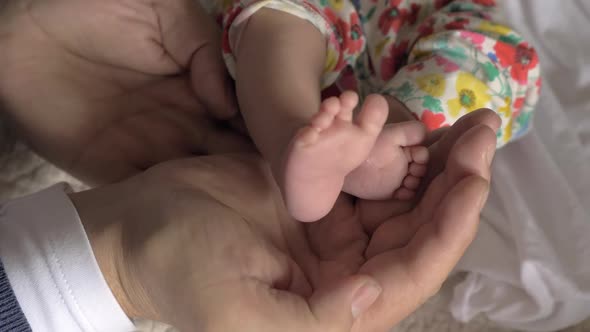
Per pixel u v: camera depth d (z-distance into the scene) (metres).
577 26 0.42
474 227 0.24
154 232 0.25
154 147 0.35
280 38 0.30
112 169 0.34
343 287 0.23
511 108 0.35
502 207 0.37
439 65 0.34
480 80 0.34
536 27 0.42
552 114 0.39
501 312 0.35
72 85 0.34
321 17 0.32
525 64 0.35
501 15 0.37
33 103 0.33
